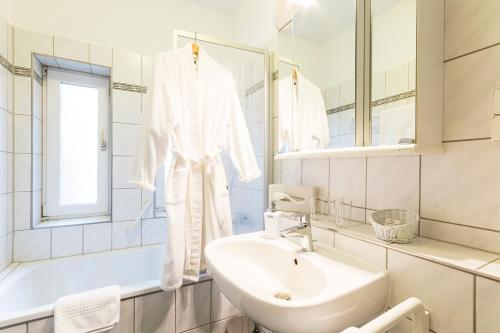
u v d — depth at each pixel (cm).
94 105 205
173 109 114
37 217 180
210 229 127
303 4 119
